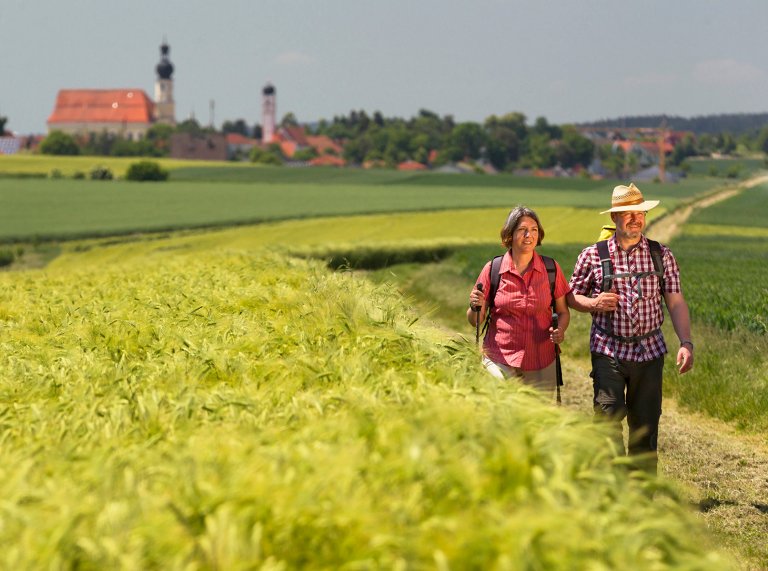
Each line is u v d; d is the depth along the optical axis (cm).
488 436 696
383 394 881
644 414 1555
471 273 6619
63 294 2356
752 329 3159
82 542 555
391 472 639
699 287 4506
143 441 828
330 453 675
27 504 643
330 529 581
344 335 1225
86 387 1032
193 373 1085
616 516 601
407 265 8769
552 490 606
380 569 542
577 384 2827
